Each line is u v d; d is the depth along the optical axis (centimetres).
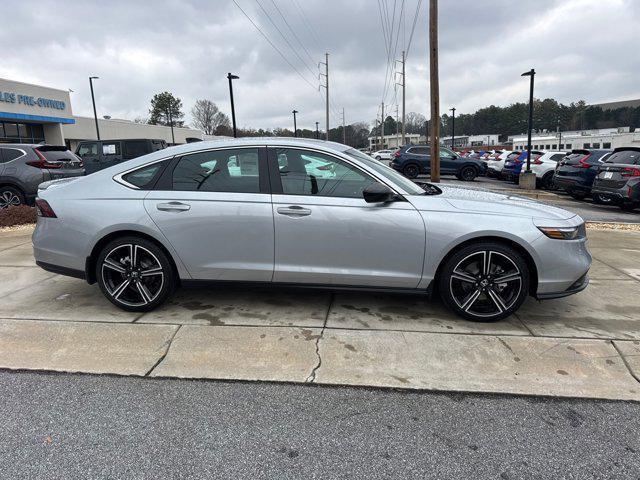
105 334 375
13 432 258
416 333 377
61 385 307
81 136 4028
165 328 385
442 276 389
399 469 230
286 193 389
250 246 390
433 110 1109
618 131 7344
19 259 609
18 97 2850
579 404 288
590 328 389
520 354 343
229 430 261
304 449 245
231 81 1817
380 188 368
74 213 402
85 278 412
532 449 246
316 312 420
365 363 333
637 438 255
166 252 401
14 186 990
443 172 2233
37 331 380
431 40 1084
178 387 305
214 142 409
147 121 8412
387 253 381
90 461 235
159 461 235
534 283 388
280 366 329
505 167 2072
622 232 830
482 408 283
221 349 352
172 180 402
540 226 375
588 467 232
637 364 331
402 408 283
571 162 1405
